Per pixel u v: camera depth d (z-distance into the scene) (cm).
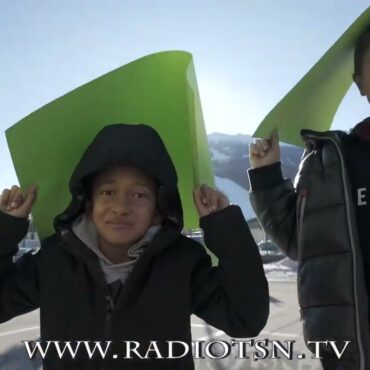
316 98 154
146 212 125
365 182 137
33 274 128
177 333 121
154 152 125
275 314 667
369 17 141
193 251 129
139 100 136
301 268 139
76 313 121
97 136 128
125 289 120
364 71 145
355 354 125
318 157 142
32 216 135
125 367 119
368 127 142
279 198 155
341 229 132
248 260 123
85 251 122
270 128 146
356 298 126
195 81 135
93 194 127
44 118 132
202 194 128
